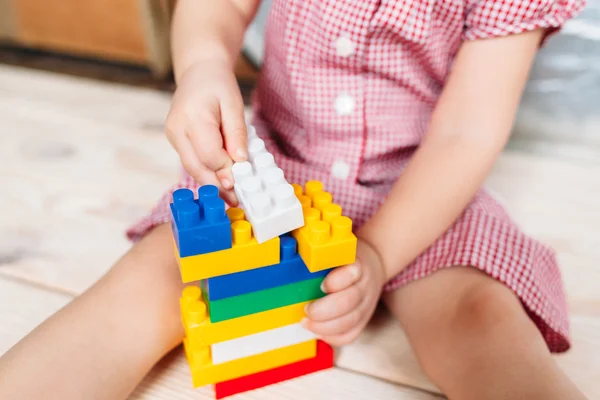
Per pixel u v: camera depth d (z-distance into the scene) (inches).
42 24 59.4
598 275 33.3
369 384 26.9
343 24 30.0
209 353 25.1
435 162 28.9
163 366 27.5
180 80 29.5
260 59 53.1
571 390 22.2
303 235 22.3
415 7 29.4
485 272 27.6
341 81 31.7
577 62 44.3
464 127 29.4
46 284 31.9
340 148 32.5
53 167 41.6
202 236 20.6
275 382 26.5
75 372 23.3
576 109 45.3
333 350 28.1
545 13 28.9
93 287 26.5
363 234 27.7
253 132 26.4
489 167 29.2
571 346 29.0
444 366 25.3
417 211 27.9
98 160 42.5
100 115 48.1
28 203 38.0
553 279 29.4
